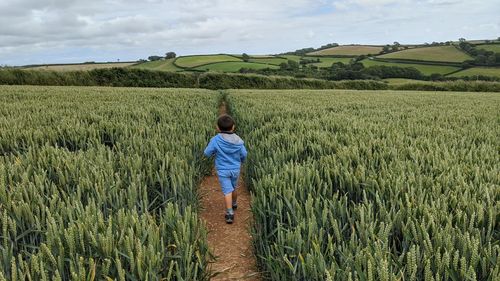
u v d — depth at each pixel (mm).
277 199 3900
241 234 4918
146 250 2783
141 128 8172
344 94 29516
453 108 16797
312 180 4477
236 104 16500
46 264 2637
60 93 21531
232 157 5395
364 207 3488
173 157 5465
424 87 53906
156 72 48188
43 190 3875
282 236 3160
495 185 4156
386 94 31438
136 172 4816
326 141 6730
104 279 2672
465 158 5656
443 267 2561
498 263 2580
